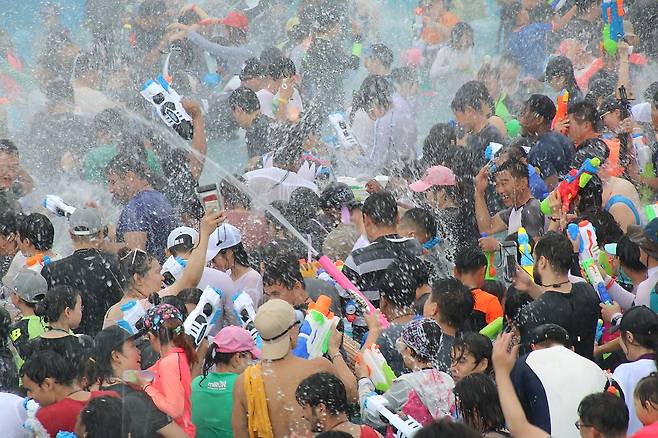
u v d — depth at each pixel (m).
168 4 24.30
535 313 10.66
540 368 9.48
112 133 18.78
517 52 21.97
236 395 9.68
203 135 16.84
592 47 21.84
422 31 23.55
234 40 23.80
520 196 13.81
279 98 19.39
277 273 11.69
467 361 9.93
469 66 22.64
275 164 16.94
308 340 10.23
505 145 15.59
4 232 14.04
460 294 10.68
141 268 12.12
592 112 14.90
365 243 13.06
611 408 8.52
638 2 21.30
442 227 14.76
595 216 12.74
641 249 11.70
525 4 22.97
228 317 12.13
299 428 9.52
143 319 10.13
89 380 10.00
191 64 22.83
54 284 12.64
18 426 9.66
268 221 14.38
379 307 12.18
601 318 11.87
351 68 21.89
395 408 9.76
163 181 16.22
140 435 9.28
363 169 18.36
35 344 10.57
